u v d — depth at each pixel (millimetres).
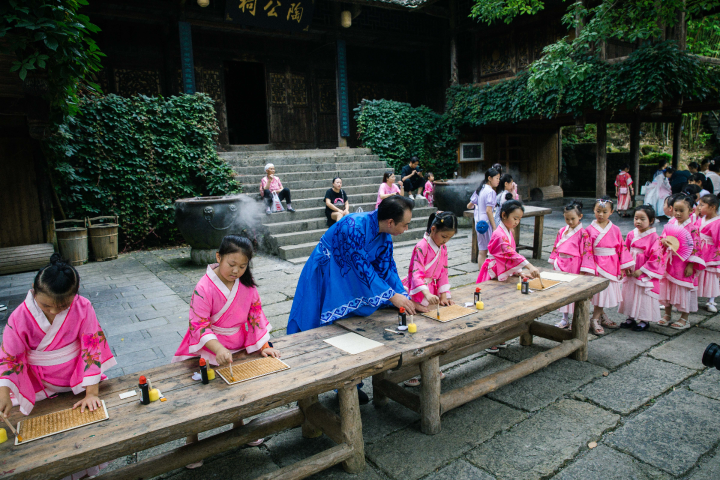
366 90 15883
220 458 2668
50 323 2070
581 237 4277
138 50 11773
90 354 2119
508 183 6414
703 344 4082
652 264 4238
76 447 1712
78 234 8016
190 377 2299
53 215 8438
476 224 6461
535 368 3348
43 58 4824
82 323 2137
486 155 15305
